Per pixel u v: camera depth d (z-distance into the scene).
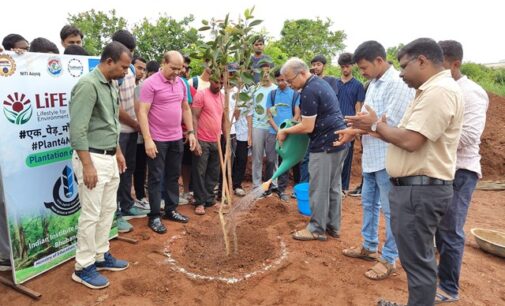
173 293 3.18
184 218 4.72
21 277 3.18
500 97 11.39
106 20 12.95
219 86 4.78
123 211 4.62
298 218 4.98
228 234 4.05
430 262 2.57
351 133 3.13
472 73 18.73
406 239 2.57
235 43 3.43
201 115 4.93
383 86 3.39
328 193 4.14
